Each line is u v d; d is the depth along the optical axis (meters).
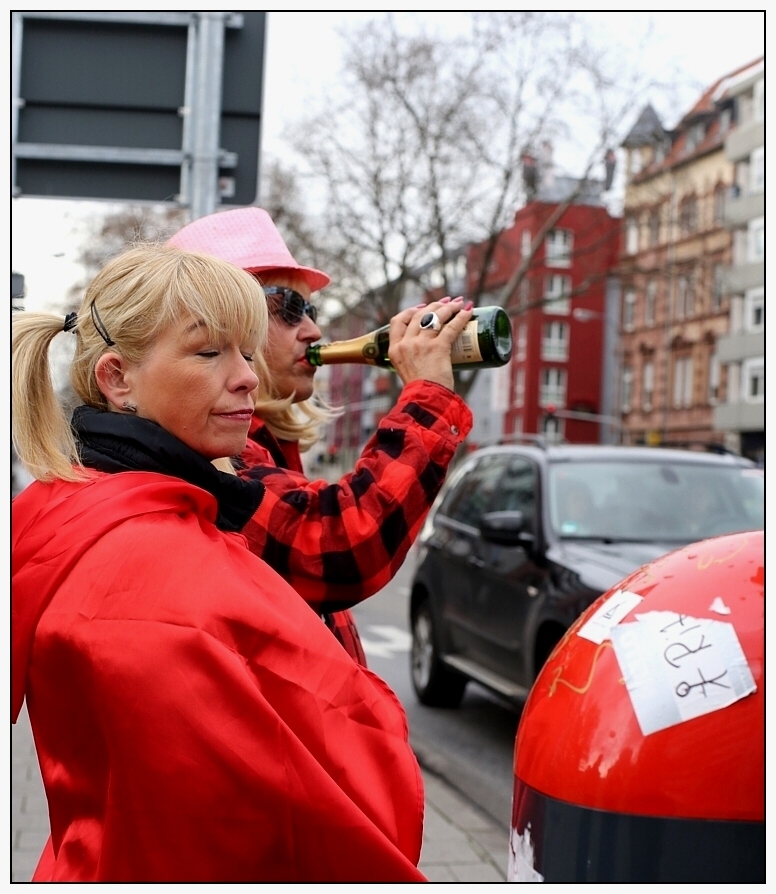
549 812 1.45
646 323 57.00
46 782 1.38
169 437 1.51
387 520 1.73
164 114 4.93
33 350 1.52
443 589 6.92
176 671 1.27
